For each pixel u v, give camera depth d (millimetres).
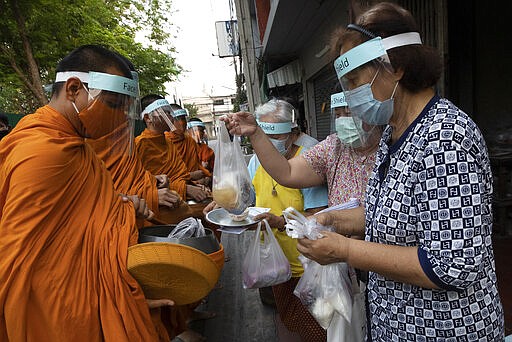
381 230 1022
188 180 3396
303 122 8227
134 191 2053
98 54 1350
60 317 1173
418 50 936
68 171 1233
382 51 929
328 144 1906
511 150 3902
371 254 1006
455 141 854
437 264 872
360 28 982
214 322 2938
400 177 968
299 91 9438
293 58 8898
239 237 5125
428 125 917
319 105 7566
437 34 2959
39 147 1165
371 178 1131
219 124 1738
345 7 4758
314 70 7043
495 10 4031
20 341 1124
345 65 1007
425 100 993
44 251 1169
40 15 7203
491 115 4223
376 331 1170
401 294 1041
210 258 1346
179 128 4422
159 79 12094
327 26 5770
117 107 1391
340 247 1052
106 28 9477
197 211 2512
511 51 4070
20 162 1135
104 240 1286
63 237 1207
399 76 960
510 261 3207
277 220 1882
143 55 10992
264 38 7672
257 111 2320
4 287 1084
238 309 3123
